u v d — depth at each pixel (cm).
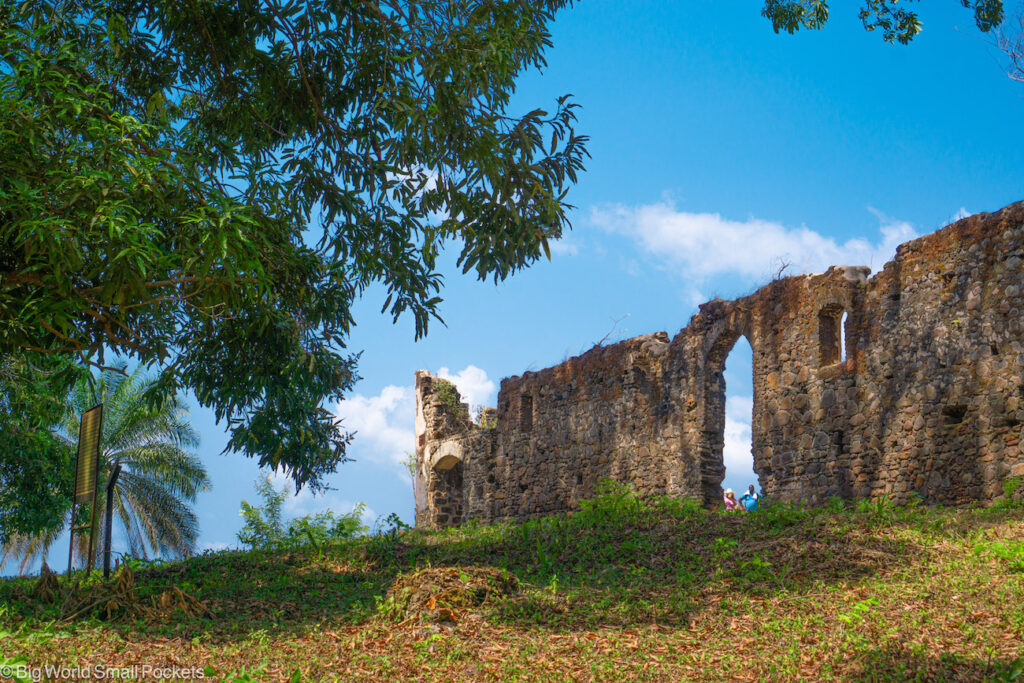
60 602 945
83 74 982
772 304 1720
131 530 3097
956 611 745
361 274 1186
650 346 2008
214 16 1122
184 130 1047
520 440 2405
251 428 1311
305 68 1174
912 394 1434
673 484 1877
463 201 1058
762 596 872
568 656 714
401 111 998
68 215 820
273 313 1156
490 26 1088
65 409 2325
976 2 1528
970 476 1327
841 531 1041
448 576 882
